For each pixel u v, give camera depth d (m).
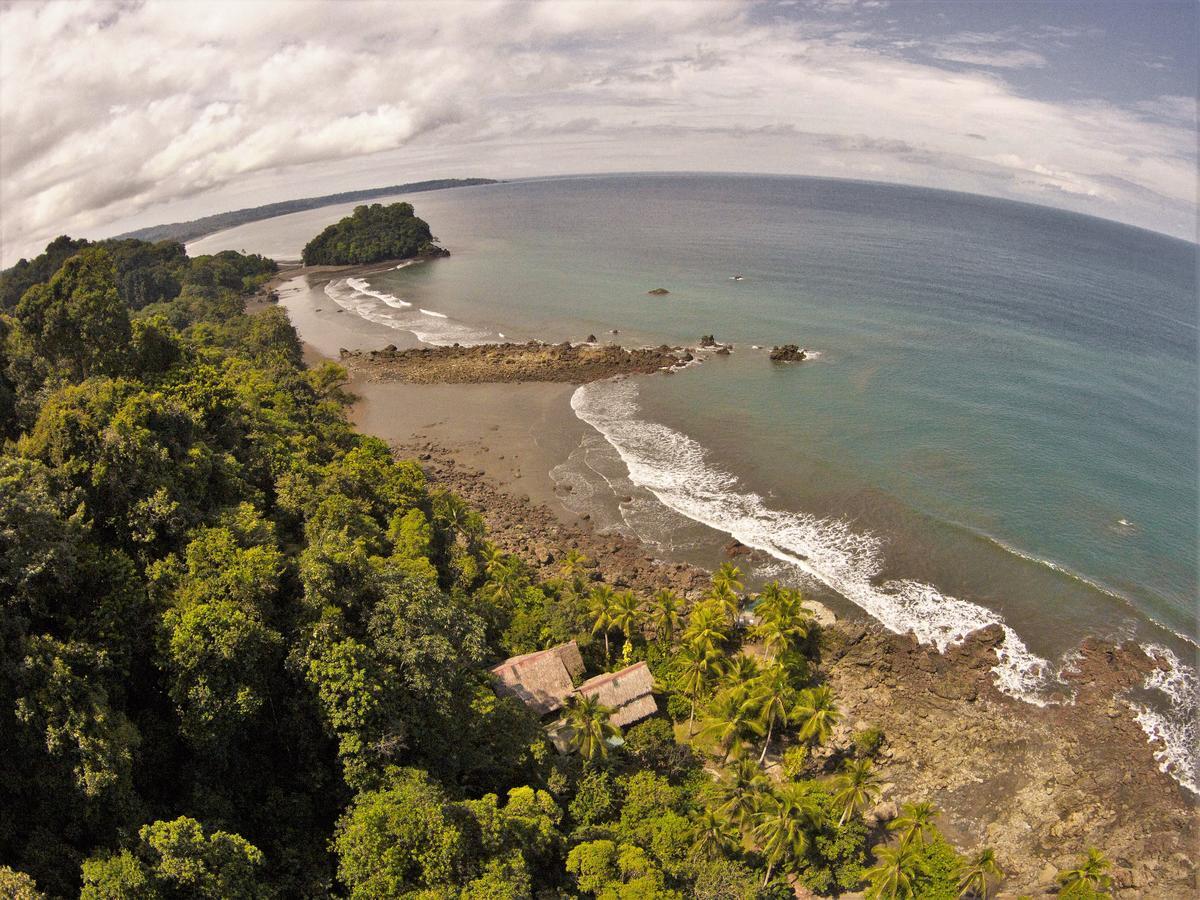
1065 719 65.12
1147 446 105.88
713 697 62.59
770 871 50.22
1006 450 105.25
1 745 40.69
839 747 63.34
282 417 94.75
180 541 56.31
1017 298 189.88
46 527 46.31
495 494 101.44
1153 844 55.28
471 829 44.38
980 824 57.22
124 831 39.59
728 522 93.56
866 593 79.75
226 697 45.50
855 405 122.81
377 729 47.72
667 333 167.12
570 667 65.56
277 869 44.03
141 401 62.81
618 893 44.53
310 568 50.62
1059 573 80.31
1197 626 73.31
